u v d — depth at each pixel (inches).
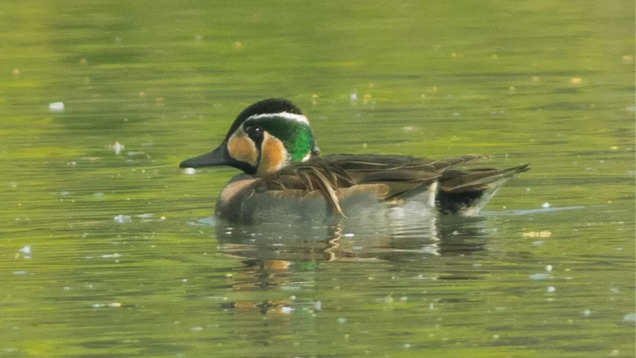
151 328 501.0
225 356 467.5
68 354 474.3
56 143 897.5
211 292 544.7
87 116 995.9
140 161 833.5
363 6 1531.7
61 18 1480.1
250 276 568.1
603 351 465.1
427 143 860.6
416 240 623.5
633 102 983.6
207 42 1322.6
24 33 1393.9
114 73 1184.8
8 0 1601.9
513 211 677.9
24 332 499.5
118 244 633.0
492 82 1091.3
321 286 548.1
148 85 1123.3
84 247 627.2
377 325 496.1
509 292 532.1
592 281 544.1
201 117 979.3
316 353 468.8
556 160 797.2
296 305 522.9
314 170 682.8
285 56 1243.8
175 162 829.8
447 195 667.4
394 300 525.7
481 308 512.7
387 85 1091.3
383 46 1280.8
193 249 621.6
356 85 1095.6
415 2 1556.3
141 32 1386.6
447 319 501.0
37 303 536.1
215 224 677.9
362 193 671.8
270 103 725.3
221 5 1546.5
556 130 890.1
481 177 660.7
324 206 674.2
